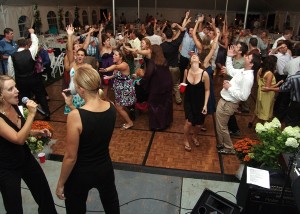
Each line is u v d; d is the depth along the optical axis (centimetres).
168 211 261
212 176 320
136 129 442
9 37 548
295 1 992
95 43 585
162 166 338
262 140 274
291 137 256
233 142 406
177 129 445
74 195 185
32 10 951
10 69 418
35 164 212
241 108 527
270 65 383
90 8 1366
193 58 337
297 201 166
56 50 786
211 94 359
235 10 1456
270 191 214
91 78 166
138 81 466
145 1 1452
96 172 180
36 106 183
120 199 275
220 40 589
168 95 430
